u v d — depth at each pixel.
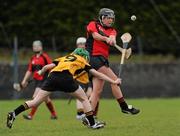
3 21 95.38
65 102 61.97
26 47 80.38
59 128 31.31
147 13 97.62
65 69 28.44
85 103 29.34
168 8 99.75
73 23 93.44
